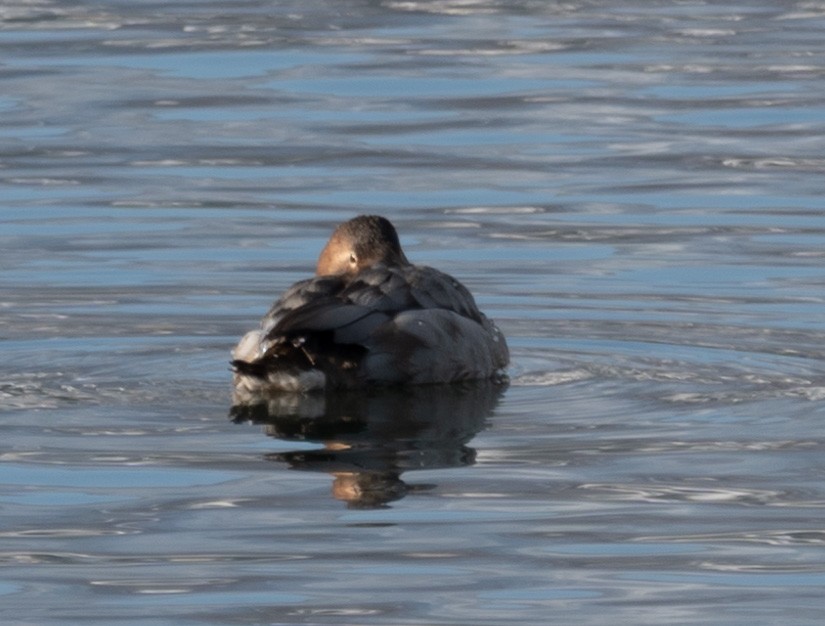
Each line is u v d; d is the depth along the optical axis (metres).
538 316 29.36
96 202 36.66
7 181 38.19
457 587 17.45
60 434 22.64
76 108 43.97
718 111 43.78
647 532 18.95
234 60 48.69
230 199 36.94
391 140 41.47
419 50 49.84
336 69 47.78
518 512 19.58
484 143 41.28
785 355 26.77
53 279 31.30
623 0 57.41
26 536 18.92
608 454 21.77
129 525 19.27
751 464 21.28
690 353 27.02
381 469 21.25
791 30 52.31
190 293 30.62
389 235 27.83
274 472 21.09
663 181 38.09
